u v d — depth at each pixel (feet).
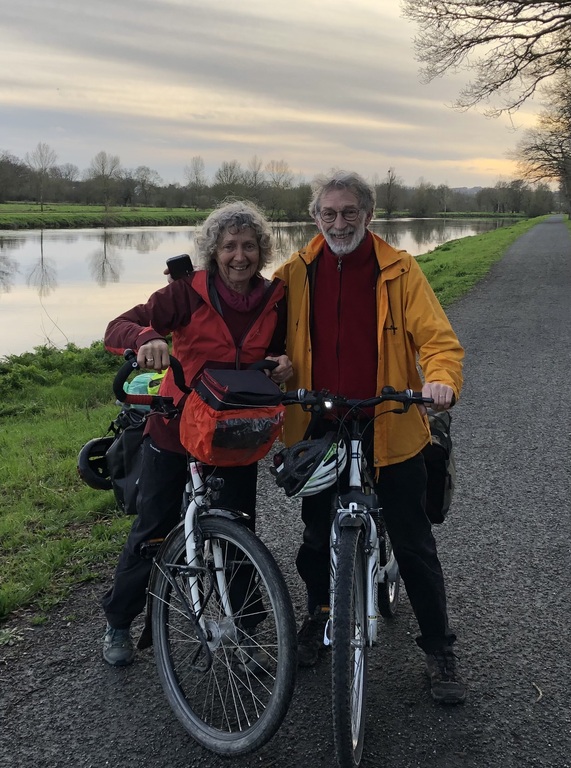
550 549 12.42
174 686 8.21
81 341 46.03
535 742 7.83
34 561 11.66
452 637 8.78
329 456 7.63
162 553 8.36
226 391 7.11
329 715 8.23
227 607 7.90
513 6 61.36
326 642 7.48
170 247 143.02
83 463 10.34
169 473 8.55
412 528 8.55
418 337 8.28
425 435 8.61
